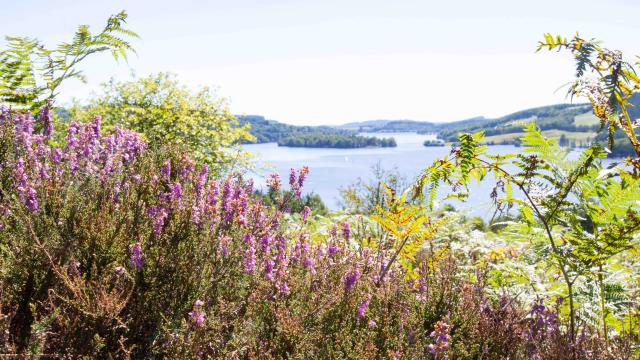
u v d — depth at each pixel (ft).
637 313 8.91
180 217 7.64
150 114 46.19
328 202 96.53
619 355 7.59
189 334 6.09
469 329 8.28
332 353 6.79
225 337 6.54
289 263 8.69
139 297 6.58
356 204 20.38
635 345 7.91
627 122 7.38
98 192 8.20
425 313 8.76
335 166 574.56
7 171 8.15
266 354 6.34
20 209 6.72
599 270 8.87
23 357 5.09
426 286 9.78
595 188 8.82
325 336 7.20
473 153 9.45
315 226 16.61
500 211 10.02
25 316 6.04
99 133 10.14
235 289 7.21
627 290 9.12
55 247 6.49
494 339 8.25
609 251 8.35
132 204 8.04
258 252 8.05
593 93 7.22
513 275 10.99
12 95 12.31
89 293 6.16
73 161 8.77
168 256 7.06
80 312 5.87
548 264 9.75
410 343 7.64
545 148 9.49
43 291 6.18
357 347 6.79
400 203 10.14
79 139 9.52
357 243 12.51
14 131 9.12
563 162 9.30
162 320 6.47
